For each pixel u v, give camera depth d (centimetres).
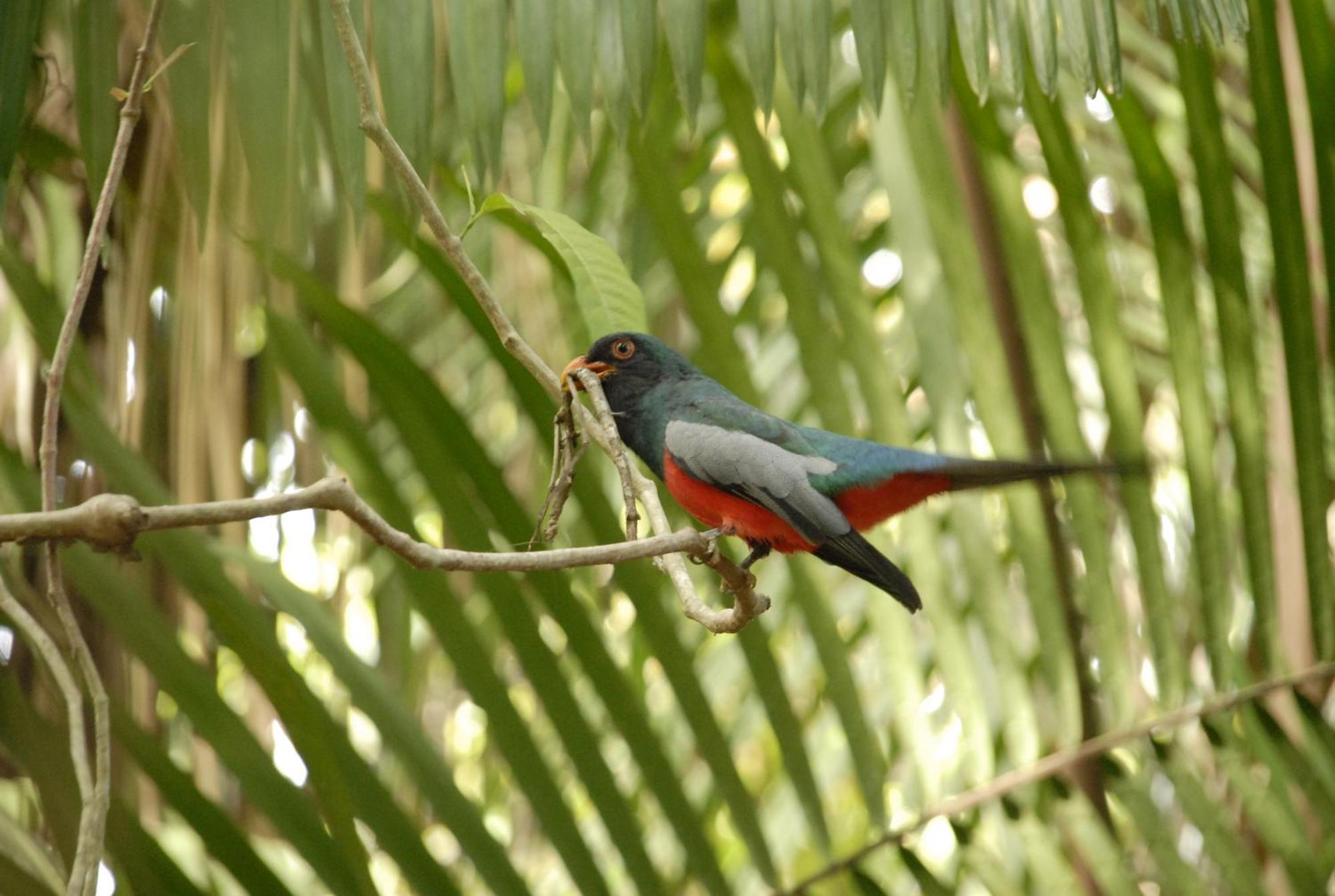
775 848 1179
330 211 979
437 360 1320
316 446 1038
